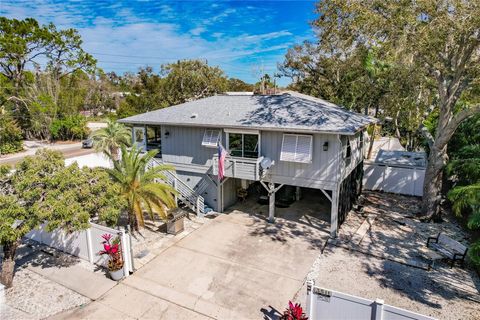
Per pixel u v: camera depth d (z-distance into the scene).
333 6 16.78
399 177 21.91
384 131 34.03
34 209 9.53
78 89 66.44
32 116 45.03
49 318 9.45
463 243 14.36
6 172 10.73
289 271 12.12
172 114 19.84
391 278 11.52
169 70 51.16
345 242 14.51
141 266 12.51
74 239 13.05
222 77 52.84
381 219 17.33
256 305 10.12
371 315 7.88
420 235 15.21
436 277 11.55
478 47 14.40
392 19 14.30
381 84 27.33
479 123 18.08
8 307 9.94
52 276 11.72
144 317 9.55
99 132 27.09
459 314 9.52
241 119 16.80
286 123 15.22
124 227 16.20
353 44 17.78
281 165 15.94
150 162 20.06
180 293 10.77
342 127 13.87
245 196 20.41
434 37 13.88
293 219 17.44
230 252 13.67
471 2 12.74
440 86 16.44
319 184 15.12
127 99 53.69
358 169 20.06
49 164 10.77
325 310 8.55
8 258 10.84
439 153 16.50
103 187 11.48
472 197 10.50
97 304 10.13
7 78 42.78
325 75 35.94
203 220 17.39
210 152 18.16
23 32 43.03
